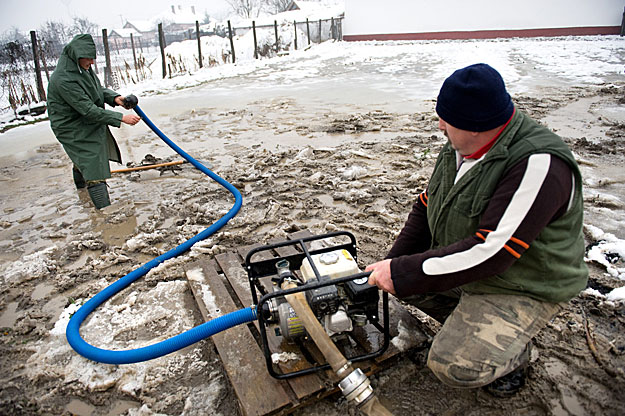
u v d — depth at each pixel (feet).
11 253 12.78
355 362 7.27
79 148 14.65
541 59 45.50
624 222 12.10
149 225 13.75
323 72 47.14
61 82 13.85
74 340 8.61
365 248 11.68
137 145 23.13
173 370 8.07
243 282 9.89
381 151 19.31
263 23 87.92
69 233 13.74
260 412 6.54
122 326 9.29
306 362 7.25
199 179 17.71
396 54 58.49
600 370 7.36
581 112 23.81
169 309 9.76
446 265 5.80
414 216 7.79
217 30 93.91
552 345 7.94
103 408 7.50
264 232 12.92
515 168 5.64
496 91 5.58
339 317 6.79
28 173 19.88
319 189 15.72
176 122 27.89
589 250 10.59
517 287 6.12
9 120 31.01
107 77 44.47
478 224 6.19
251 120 27.07
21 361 8.61
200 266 10.73
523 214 5.46
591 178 15.03
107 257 12.07
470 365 6.02
